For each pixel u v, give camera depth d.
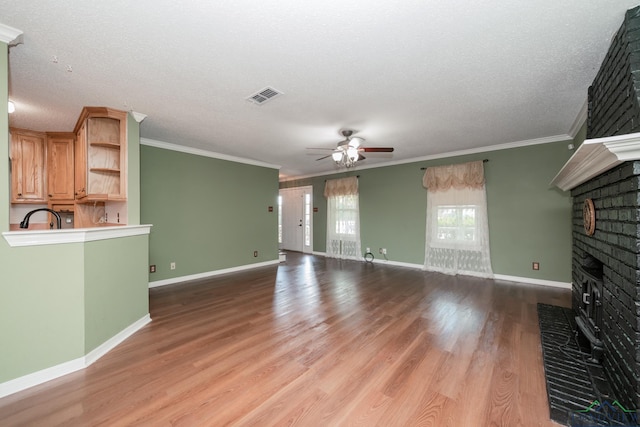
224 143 4.39
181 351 2.26
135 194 2.98
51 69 2.15
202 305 3.38
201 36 1.76
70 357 1.96
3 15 1.56
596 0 1.48
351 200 6.62
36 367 1.82
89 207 3.71
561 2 1.49
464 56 2.00
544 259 4.23
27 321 1.80
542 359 2.11
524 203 4.38
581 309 2.41
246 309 3.24
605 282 1.87
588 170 1.92
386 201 6.02
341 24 1.65
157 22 1.63
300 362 2.09
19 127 3.56
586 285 2.32
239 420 1.51
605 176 1.82
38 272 1.84
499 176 4.59
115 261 2.41
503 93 2.61
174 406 1.61
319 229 7.46
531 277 4.34
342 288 4.12
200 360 2.12
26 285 1.79
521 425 1.47
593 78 2.31
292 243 8.20
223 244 5.18
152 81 2.35
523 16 1.59
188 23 1.64
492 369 1.99
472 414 1.55
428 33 1.74
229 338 2.49
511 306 3.30
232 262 5.33
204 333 2.60
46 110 2.97
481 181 4.62
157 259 4.27
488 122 3.42
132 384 1.82
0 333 1.70
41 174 3.74
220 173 5.14
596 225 2.04
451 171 4.96
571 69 2.18
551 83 2.41
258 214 5.84
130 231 2.61
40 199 3.73
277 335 2.55
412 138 4.14
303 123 3.42
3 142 1.72
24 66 2.11
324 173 7.32
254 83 2.40
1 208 1.71
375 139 4.18
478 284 4.30
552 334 2.50
